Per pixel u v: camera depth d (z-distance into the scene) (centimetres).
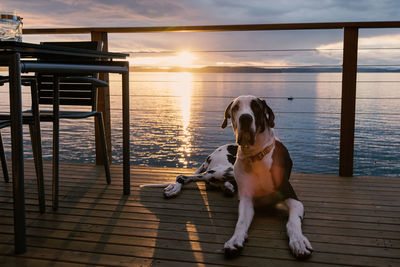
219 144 3766
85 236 162
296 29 271
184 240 158
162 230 169
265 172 181
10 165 293
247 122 164
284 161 189
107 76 297
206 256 143
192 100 10431
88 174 271
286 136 6800
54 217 185
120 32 294
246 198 183
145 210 196
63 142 1788
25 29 308
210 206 204
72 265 136
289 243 149
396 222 179
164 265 136
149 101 9988
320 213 192
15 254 144
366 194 225
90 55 171
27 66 137
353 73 262
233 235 154
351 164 268
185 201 212
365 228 172
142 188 238
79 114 220
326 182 254
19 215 142
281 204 191
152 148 3612
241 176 187
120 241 157
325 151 4706
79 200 212
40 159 187
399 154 4384
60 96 248
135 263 137
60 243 155
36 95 182
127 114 217
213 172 230
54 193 194
